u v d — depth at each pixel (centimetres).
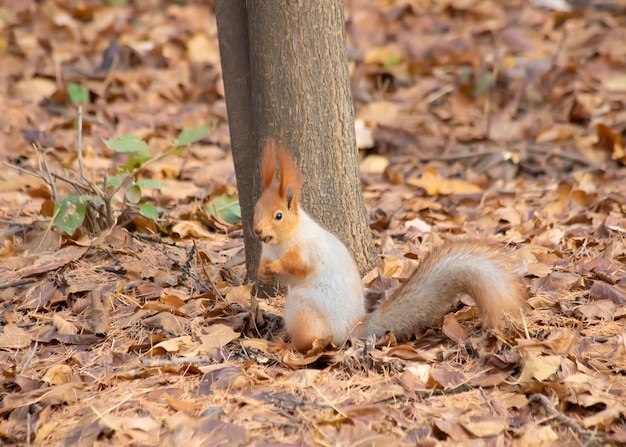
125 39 2062
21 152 1511
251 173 979
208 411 718
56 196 1127
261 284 984
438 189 1381
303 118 938
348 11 2192
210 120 1708
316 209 959
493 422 692
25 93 1775
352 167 975
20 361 830
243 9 952
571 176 1459
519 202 1334
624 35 2045
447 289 836
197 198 1341
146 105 1781
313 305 813
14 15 2178
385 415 705
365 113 1725
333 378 770
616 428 693
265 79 933
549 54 1958
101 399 748
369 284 982
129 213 1173
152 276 1012
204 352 827
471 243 854
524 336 818
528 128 1652
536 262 1018
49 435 700
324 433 679
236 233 1192
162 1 2391
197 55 1986
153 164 1459
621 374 768
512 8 2180
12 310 945
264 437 681
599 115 1683
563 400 723
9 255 1088
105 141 1083
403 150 1611
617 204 1252
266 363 805
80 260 1059
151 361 804
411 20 2142
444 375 760
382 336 841
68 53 1972
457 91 1795
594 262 1003
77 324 905
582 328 852
